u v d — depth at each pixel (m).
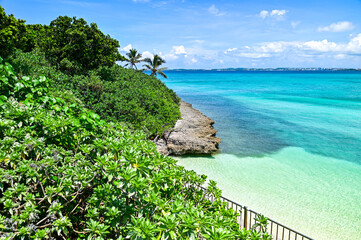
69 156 4.23
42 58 20.84
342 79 138.25
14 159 3.50
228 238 2.73
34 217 3.10
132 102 19.33
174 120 23.41
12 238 2.87
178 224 2.75
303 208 10.70
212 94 65.19
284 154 18.09
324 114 35.19
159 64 55.62
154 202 3.12
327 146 20.20
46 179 3.76
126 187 3.05
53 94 6.87
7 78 6.12
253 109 39.72
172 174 3.67
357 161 16.80
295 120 30.97
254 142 21.14
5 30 14.17
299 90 75.12
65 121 4.57
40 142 3.89
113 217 3.21
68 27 24.02
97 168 3.86
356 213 10.40
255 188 12.57
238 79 153.88
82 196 4.02
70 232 3.64
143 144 4.51
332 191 12.40
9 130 3.98
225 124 28.31
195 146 17.59
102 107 17.19
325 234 8.97
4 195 3.06
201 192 5.14
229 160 16.62
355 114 35.03
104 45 25.36
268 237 3.51
